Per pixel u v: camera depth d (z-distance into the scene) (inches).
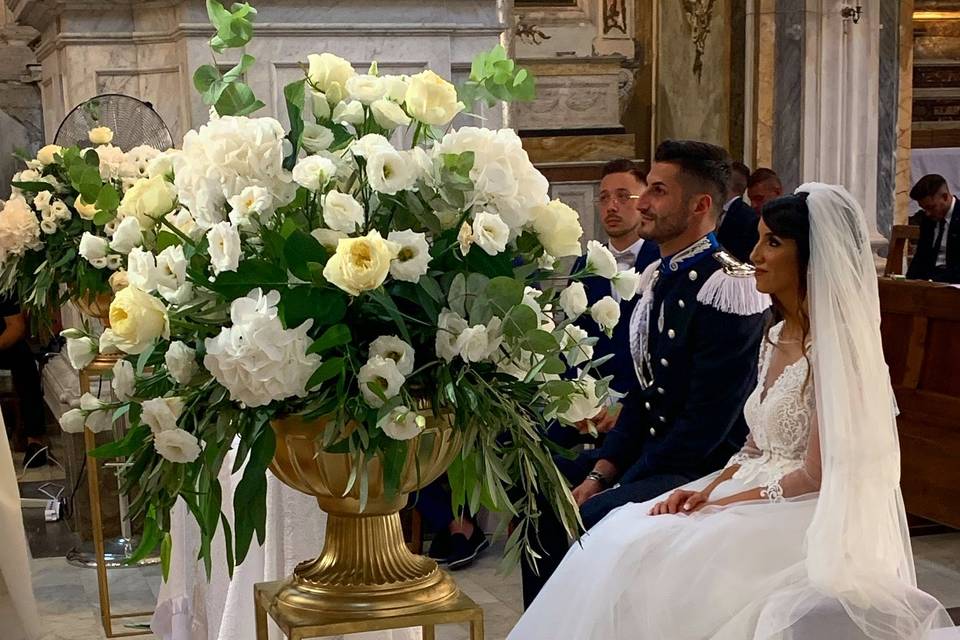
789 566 114.2
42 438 291.0
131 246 74.5
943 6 508.4
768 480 122.5
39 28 247.4
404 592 74.5
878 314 114.8
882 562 109.0
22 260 165.8
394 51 195.3
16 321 282.0
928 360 211.2
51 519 239.6
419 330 71.4
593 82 406.6
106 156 166.4
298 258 68.1
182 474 70.4
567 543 144.5
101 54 205.3
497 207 72.4
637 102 426.6
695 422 140.1
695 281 143.3
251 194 68.2
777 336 126.3
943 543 220.2
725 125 370.6
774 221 118.0
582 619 116.9
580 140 396.8
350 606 73.2
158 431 68.2
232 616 118.3
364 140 71.1
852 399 110.0
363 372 67.4
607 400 80.7
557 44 414.0
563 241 74.5
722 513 120.3
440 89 73.9
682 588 114.3
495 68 79.6
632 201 193.3
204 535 70.1
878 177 360.2
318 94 76.4
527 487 73.5
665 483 139.0
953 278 330.0
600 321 79.0
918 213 368.5
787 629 105.1
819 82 352.2
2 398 306.0
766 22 353.1
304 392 67.6
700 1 385.4
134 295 69.0
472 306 69.9
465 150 72.1
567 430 167.5
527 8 410.0
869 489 108.9
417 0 196.1
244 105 75.5
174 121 205.3
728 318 139.4
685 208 144.8
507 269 72.7
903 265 364.2
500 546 214.8
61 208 159.8
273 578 115.8
